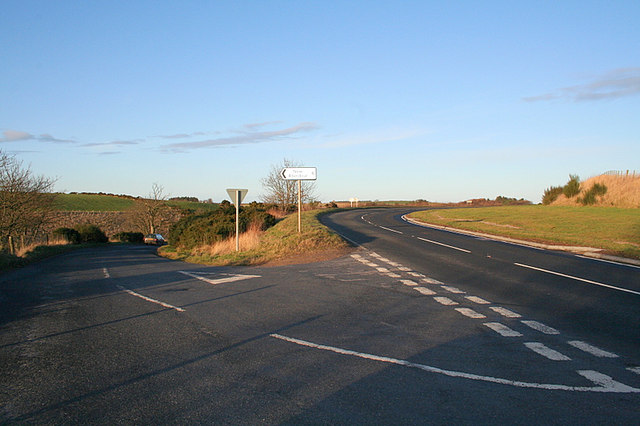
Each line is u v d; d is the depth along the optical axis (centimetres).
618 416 440
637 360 600
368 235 2694
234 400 490
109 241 6150
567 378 538
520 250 1898
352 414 451
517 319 817
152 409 472
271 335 741
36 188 3300
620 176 4622
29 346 712
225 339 727
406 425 426
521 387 512
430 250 1923
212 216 3206
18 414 466
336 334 738
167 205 7600
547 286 1121
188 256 2523
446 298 998
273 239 2372
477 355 625
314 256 1806
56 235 5038
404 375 554
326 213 5353
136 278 1499
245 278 1352
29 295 1220
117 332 786
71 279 1547
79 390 527
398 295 1038
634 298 973
